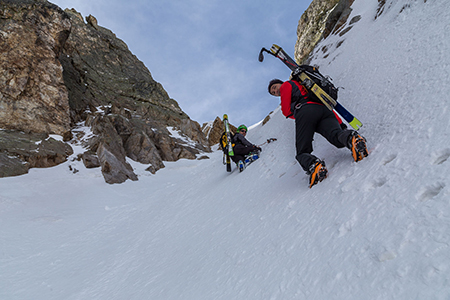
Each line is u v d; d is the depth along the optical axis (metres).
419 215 1.21
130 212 7.01
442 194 1.22
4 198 7.22
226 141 5.21
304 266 1.42
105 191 9.11
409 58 3.06
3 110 10.36
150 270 2.94
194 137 19.39
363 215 1.47
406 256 1.06
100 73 20.08
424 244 1.05
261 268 1.66
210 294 1.71
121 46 24.62
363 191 1.68
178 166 13.34
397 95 2.61
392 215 1.32
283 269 1.51
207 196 4.81
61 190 8.59
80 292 3.20
